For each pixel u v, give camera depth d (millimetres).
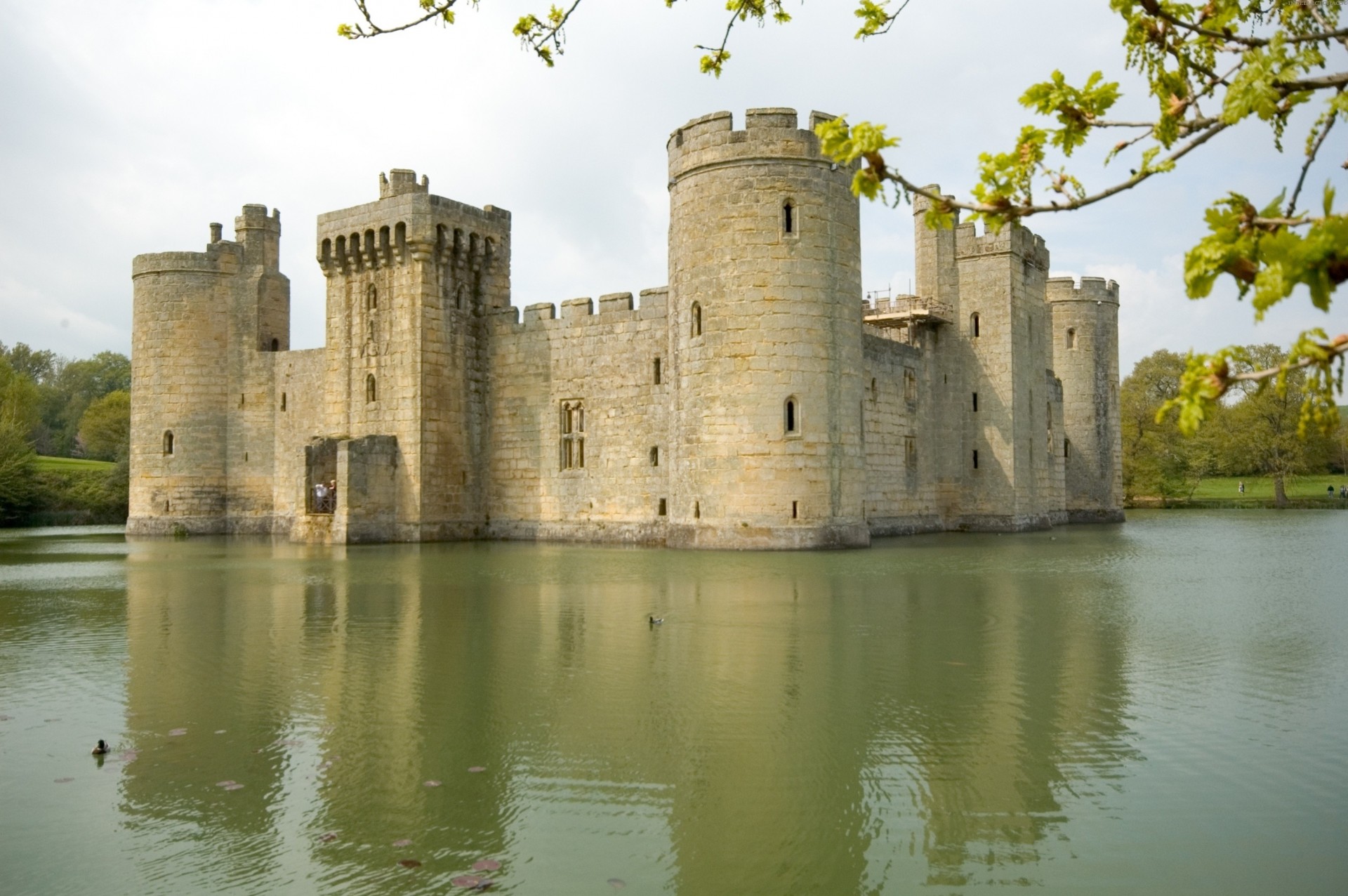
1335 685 15516
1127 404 99188
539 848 9609
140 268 60438
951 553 38938
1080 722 13500
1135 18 6520
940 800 10711
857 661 17359
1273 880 8742
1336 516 73500
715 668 16906
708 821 10195
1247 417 91938
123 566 36812
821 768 11711
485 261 53406
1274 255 4438
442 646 19109
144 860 9469
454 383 51594
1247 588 27172
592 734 13109
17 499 74562
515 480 52250
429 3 8578
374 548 45969
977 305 55438
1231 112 5391
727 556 37688
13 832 10156
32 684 16344
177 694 15547
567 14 9273
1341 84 5289
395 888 8789
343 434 52469
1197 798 10672
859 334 42125
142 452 60312
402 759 12250
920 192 6785
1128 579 29516
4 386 98375
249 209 61156
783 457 39688
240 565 37094
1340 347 4543
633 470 48375
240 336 60531
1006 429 54438
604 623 21547
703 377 40844
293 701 15016
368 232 51188
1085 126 6613
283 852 9594
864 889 8680
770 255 39906
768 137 40000
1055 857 9289
